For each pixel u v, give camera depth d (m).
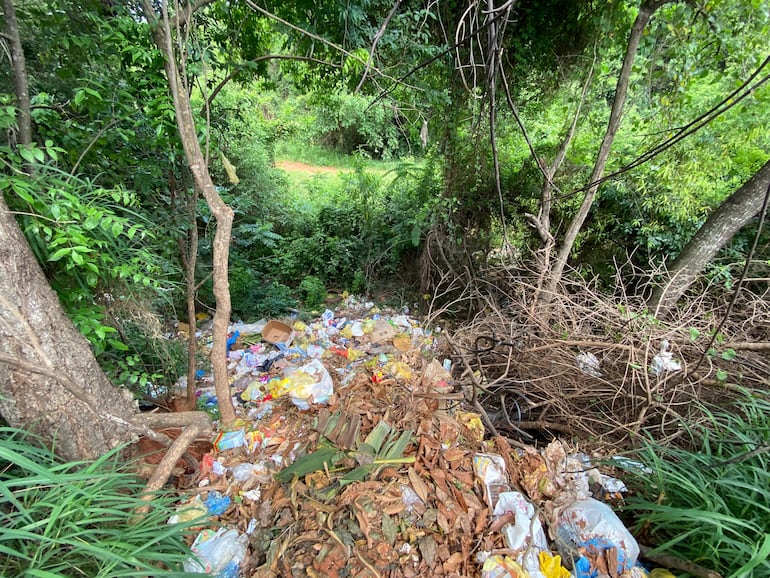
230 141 5.29
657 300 2.99
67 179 1.59
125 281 1.77
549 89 3.77
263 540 1.54
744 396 2.02
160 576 1.24
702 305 2.67
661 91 3.01
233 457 1.94
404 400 2.24
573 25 3.17
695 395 2.01
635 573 1.39
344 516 1.58
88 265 1.43
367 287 4.64
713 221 2.86
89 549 1.04
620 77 2.72
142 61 1.74
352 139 9.85
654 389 2.04
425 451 1.87
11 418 1.31
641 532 1.61
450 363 2.86
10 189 1.38
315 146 9.97
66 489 1.20
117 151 2.36
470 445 1.97
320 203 6.30
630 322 2.38
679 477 1.53
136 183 2.42
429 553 1.47
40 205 1.36
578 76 3.38
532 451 2.02
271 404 2.33
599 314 2.56
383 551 1.46
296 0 2.73
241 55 2.96
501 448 2.00
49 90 2.20
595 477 1.88
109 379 1.77
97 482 1.25
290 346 3.30
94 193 1.60
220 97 4.74
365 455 1.83
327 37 2.85
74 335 1.45
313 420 2.14
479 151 4.02
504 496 1.66
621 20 2.79
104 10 1.91
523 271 3.81
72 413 1.41
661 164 3.51
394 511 1.59
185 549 1.30
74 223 1.38
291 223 5.73
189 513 1.61
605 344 2.28
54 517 1.06
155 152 2.50
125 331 2.09
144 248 1.89
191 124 1.60
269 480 1.81
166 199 2.84
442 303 4.14
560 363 2.43
